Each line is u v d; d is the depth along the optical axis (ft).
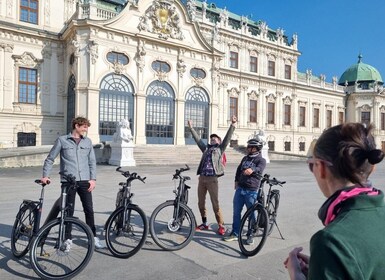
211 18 140.36
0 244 19.47
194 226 20.01
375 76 188.75
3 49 96.94
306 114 165.27
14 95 98.63
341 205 4.68
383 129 183.32
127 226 18.78
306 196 39.11
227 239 20.99
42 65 103.65
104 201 32.78
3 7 97.35
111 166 74.08
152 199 34.09
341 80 196.03
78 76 95.55
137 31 103.65
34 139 102.17
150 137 107.24
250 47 144.97
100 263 17.04
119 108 101.55
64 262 16.78
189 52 114.93
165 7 108.88
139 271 16.17
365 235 4.17
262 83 147.64
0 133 95.96
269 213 22.59
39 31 102.22
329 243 4.09
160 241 19.11
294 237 22.48
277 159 120.16
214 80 121.08
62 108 107.04
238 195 21.43
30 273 15.71
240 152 110.63
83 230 16.65
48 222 16.96
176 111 112.27
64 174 17.42
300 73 179.93
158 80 108.58
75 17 99.96
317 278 4.02
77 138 19.13
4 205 30.73
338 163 4.83
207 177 22.45
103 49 97.91
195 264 17.22
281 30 156.04
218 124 132.36
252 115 145.28
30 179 50.83
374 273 4.04
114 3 118.42
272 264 17.46
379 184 53.98
